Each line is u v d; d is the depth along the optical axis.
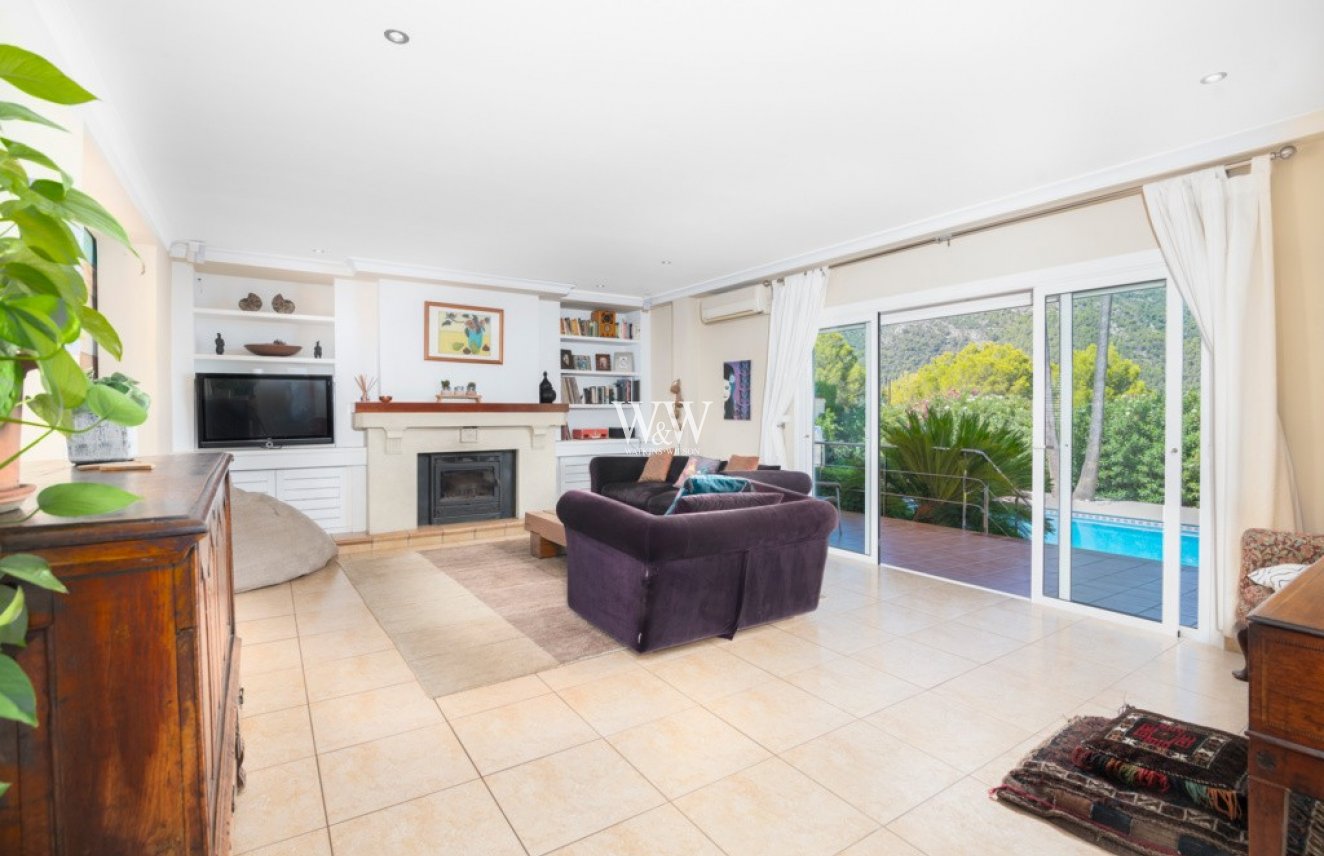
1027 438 5.35
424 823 1.86
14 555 0.69
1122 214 3.65
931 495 6.12
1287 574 2.62
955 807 1.95
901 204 4.05
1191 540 3.45
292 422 5.50
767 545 3.33
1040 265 4.03
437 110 2.79
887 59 2.40
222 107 2.74
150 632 0.84
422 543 5.63
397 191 3.79
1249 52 2.36
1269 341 3.03
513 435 6.40
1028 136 3.07
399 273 5.71
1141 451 3.65
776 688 2.76
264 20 2.14
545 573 4.67
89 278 3.95
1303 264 3.01
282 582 4.36
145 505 0.94
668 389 7.40
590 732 2.38
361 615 3.71
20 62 0.67
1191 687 2.77
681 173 3.53
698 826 1.86
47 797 0.80
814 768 2.15
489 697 2.66
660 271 6.04
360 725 2.42
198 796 0.88
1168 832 1.73
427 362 6.14
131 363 4.25
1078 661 3.06
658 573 3.00
